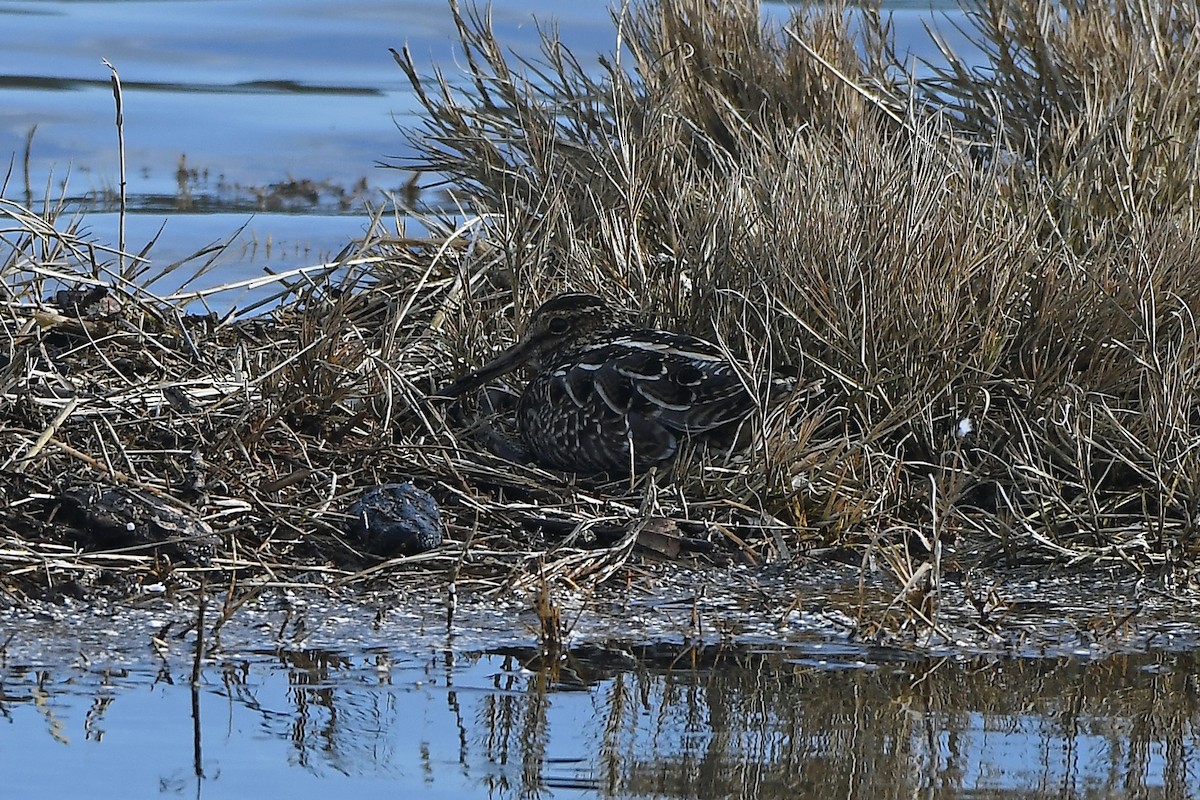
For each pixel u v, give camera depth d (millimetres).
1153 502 23031
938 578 20031
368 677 17938
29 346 24250
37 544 20344
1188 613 20344
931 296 24578
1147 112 30203
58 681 17562
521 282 27469
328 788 15117
